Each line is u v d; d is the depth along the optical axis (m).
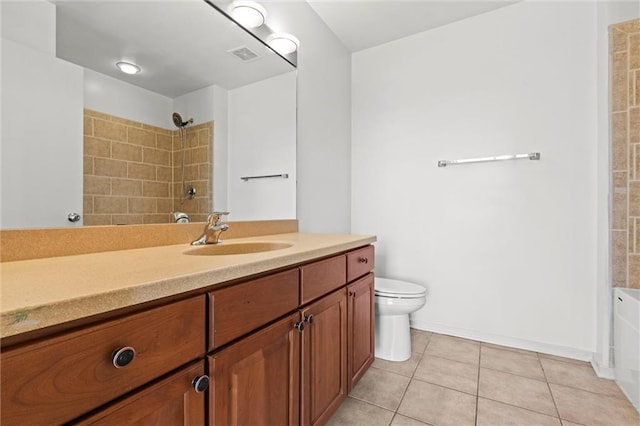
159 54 1.26
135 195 1.17
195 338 0.68
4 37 0.85
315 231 2.19
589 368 1.78
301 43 2.01
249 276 0.85
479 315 2.18
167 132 1.29
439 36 2.32
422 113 2.39
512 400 1.48
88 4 1.04
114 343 0.53
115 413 0.53
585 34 1.85
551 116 1.95
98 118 1.06
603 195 1.75
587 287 1.86
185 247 1.17
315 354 1.13
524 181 2.03
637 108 1.67
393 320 1.90
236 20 1.54
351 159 2.70
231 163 1.57
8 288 0.54
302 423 1.05
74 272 0.68
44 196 0.92
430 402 1.47
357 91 2.69
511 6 2.07
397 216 2.50
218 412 0.73
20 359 0.43
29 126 0.89
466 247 2.22
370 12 2.15
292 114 1.95
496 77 2.11
